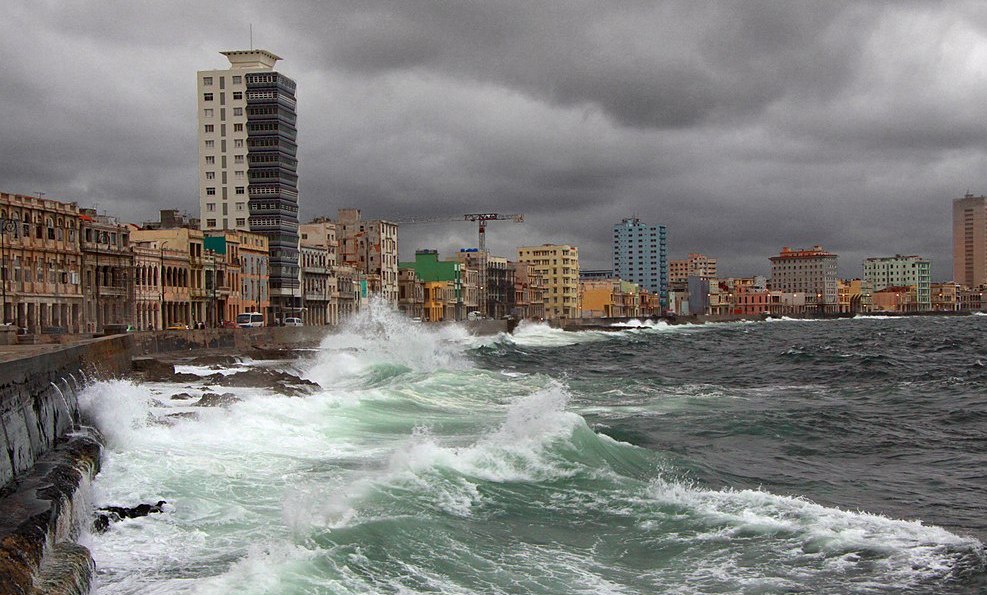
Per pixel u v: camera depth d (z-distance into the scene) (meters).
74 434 33.53
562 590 21.72
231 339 94.38
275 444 36.84
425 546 24.03
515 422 38.62
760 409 54.94
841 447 42.06
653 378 81.25
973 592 21.94
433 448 33.44
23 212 92.69
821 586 22.38
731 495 30.08
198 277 127.62
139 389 44.16
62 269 98.81
